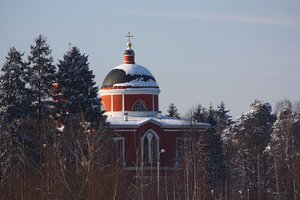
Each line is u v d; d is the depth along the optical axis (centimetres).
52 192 8744
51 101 14312
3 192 9112
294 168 17650
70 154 10975
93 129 12656
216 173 18600
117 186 9619
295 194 16988
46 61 14088
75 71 14562
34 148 12875
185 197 15100
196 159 16162
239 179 19375
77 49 14862
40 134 11119
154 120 19125
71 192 8825
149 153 19012
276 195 17800
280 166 18350
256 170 18950
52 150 9456
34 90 13988
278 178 17750
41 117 13662
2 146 13362
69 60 14762
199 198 14912
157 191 15038
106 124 14700
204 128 19100
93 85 14775
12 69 13775
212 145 18775
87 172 8931
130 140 18975
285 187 18525
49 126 11394
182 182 16362
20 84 13750
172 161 18625
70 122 12575
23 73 13875
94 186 8831
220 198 17275
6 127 13438
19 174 9312
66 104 14288
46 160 9175
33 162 11619
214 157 18688
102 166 9444
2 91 13750
